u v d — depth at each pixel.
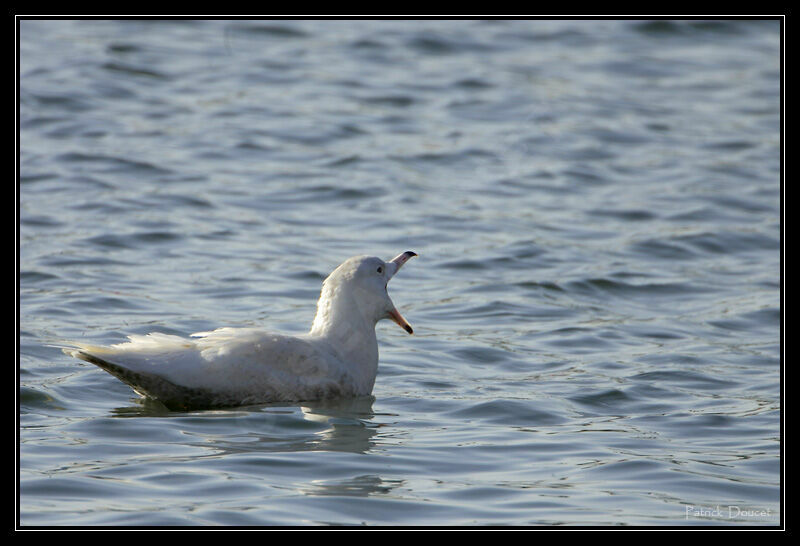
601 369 12.45
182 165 21.75
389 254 17.38
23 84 26.14
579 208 20.52
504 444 9.75
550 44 32.59
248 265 16.44
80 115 24.55
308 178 21.45
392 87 28.16
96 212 18.67
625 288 16.22
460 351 13.12
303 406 10.85
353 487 8.51
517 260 17.30
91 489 8.30
